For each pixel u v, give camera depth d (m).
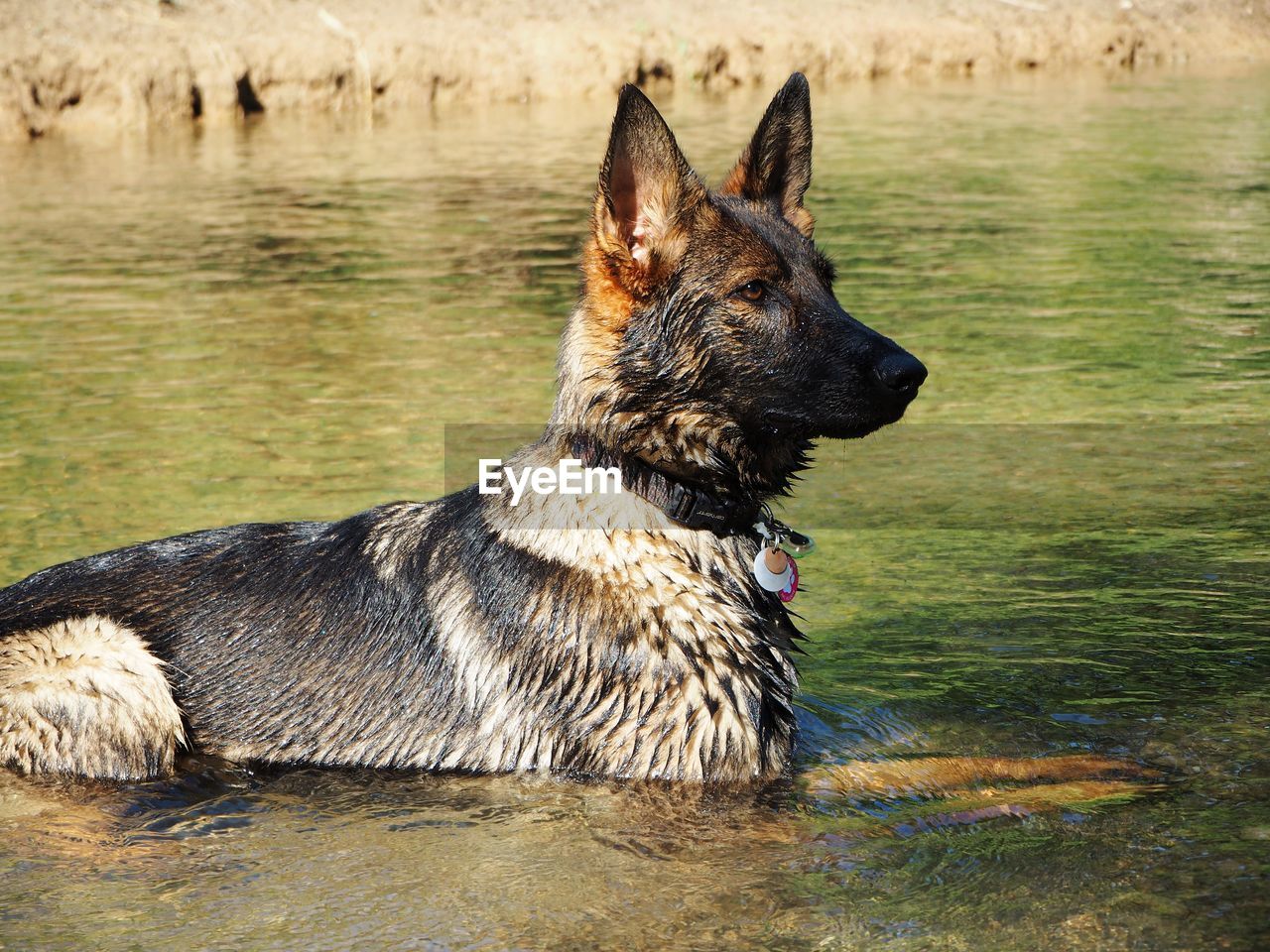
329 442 8.20
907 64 29.48
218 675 4.72
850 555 6.61
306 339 10.75
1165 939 3.39
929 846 3.95
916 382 4.48
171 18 23.23
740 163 5.00
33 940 3.57
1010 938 3.43
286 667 4.71
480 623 4.56
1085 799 4.19
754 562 4.73
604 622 4.39
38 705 4.63
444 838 4.11
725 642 4.42
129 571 4.95
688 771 4.36
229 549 5.01
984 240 14.38
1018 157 19.80
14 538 6.65
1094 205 16.19
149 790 4.49
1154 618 5.69
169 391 9.39
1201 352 10.14
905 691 5.07
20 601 4.89
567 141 20.98
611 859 3.95
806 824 4.12
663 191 4.44
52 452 8.10
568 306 11.61
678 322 4.46
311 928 3.60
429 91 24.70
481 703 4.53
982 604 5.92
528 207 15.98
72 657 4.62
